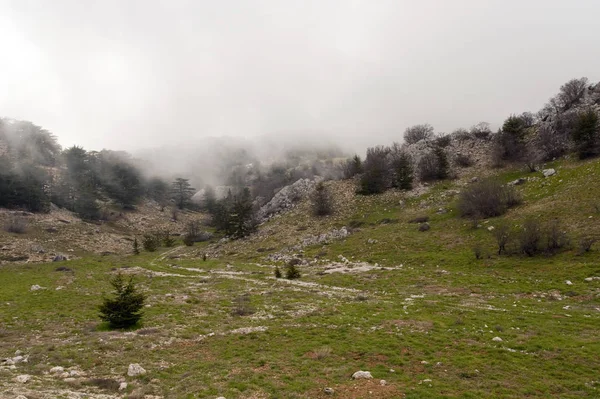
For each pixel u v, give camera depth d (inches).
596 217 1978.3
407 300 1402.6
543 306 1208.2
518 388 637.9
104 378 705.6
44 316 1291.8
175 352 894.4
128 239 4884.4
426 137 5546.3
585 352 791.1
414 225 2915.8
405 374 716.7
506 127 3966.5
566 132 3474.4
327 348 882.1
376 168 4220.0
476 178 3641.7
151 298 1594.5
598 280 1397.6
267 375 724.0
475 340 906.1
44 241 3944.4
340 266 2309.3
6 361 810.8
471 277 1700.3
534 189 2797.7
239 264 2797.7
